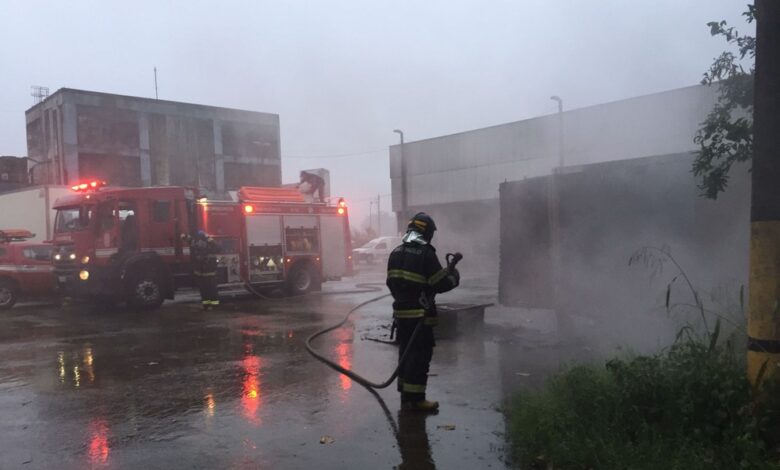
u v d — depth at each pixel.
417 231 5.06
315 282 15.48
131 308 12.37
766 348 3.23
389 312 11.12
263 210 14.45
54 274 13.22
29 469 3.79
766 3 3.25
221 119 34.28
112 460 3.91
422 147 29.84
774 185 3.21
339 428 4.41
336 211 16.06
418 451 3.88
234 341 8.36
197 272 12.55
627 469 3.09
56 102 29.77
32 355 7.71
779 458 2.99
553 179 7.65
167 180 32.16
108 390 5.77
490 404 4.89
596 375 4.23
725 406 3.31
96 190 12.78
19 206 19.34
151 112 31.72
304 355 7.18
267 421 4.63
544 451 3.61
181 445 4.15
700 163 4.93
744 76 4.75
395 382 5.73
